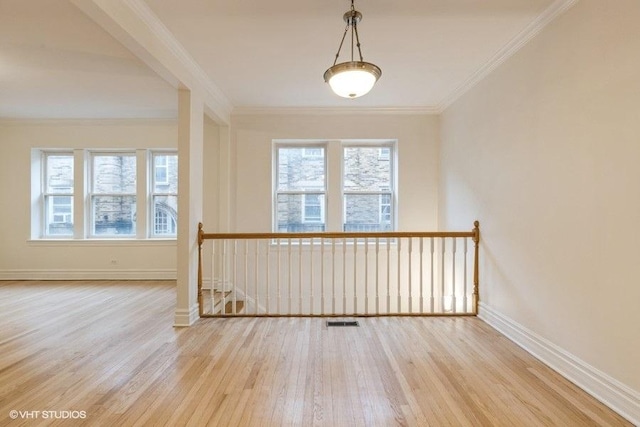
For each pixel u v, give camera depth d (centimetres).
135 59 320
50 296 443
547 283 249
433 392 211
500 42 290
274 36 281
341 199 490
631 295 184
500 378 229
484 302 347
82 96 427
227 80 376
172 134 531
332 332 315
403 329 323
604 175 200
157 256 539
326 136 480
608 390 197
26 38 279
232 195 483
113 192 548
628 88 185
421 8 241
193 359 256
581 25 216
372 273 475
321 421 183
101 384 219
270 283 475
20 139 533
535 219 263
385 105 465
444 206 455
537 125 260
